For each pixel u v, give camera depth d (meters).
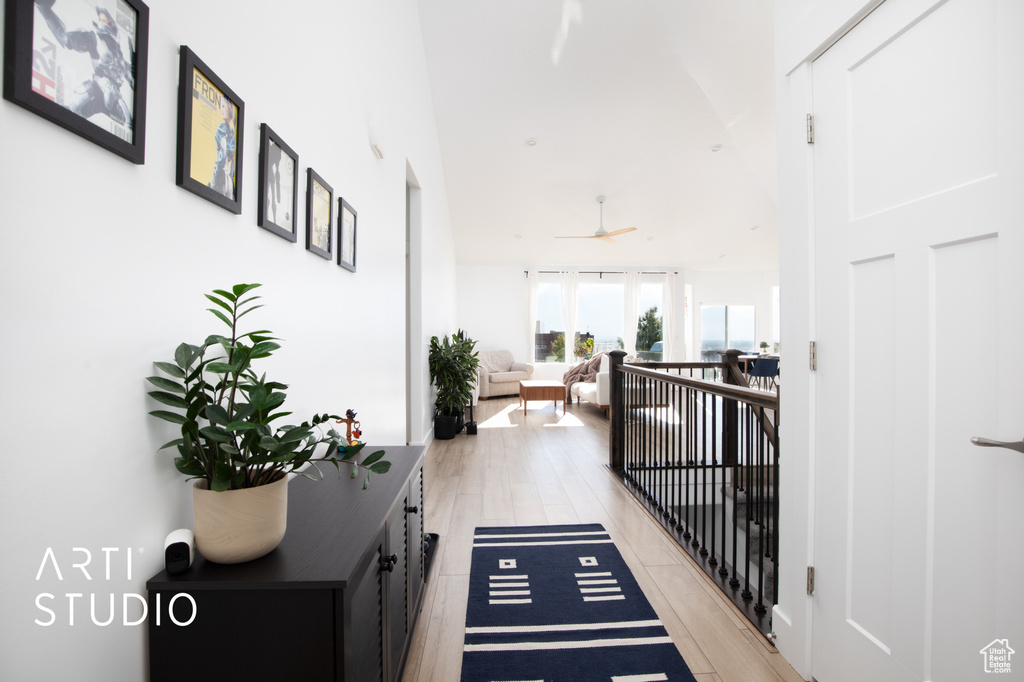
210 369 0.83
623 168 5.88
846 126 1.31
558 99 4.74
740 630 1.67
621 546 2.35
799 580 1.47
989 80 0.95
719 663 1.50
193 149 0.96
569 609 1.79
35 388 0.64
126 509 0.80
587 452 4.31
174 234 0.93
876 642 1.21
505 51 4.20
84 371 0.72
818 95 1.41
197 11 0.99
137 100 0.80
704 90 4.00
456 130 5.27
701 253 8.57
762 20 3.07
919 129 1.10
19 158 0.61
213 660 0.83
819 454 1.42
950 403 1.03
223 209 1.10
